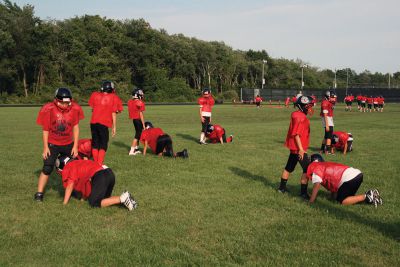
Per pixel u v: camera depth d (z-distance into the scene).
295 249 4.95
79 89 72.31
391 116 34.31
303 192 7.34
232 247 4.97
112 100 9.45
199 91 91.31
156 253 4.76
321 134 19.00
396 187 8.12
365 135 18.23
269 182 8.55
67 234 5.37
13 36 67.75
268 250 4.90
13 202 6.82
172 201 6.94
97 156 9.41
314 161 7.24
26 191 7.59
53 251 4.81
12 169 9.58
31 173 9.16
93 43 78.94
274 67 117.62
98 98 9.38
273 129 20.94
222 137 15.05
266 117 32.81
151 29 87.94
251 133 18.73
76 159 7.18
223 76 106.00
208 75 99.38
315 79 120.94
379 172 9.58
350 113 39.78
